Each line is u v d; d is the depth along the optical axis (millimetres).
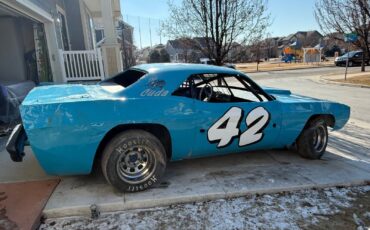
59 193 3219
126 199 3107
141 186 3252
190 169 3949
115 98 3139
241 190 3336
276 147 4223
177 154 3539
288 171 3920
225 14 7367
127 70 4180
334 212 3037
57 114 2879
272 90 5027
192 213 2996
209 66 3859
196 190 3328
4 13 7758
